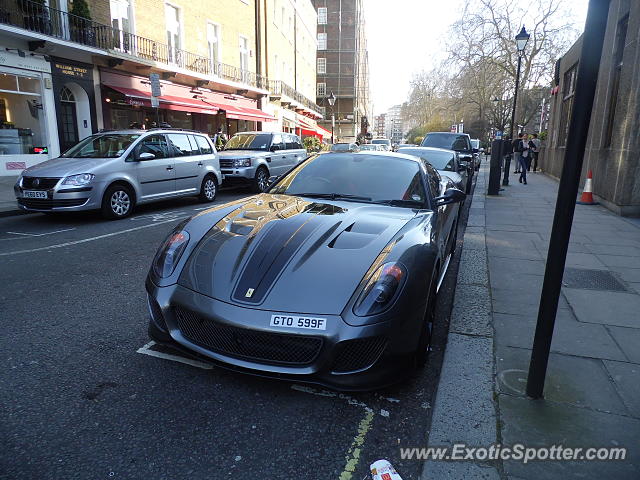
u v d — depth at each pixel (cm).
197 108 2069
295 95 3859
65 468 205
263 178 1288
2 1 1338
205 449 220
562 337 340
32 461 208
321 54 6612
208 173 1056
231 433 232
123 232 714
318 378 243
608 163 950
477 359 306
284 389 272
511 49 3469
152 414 245
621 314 386
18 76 1423
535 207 994
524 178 1534
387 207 366
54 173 766
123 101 1805
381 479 201
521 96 3431
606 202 961
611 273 502
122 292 432
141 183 870
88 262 537
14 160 1416
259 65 3003
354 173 416
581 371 291
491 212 921
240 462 212
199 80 2255
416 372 297
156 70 1959
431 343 337
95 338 332
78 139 1669
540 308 249
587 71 208
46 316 372
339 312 240
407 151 999
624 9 932
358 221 323
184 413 247
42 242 641
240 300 250
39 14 1427
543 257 563
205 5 2312
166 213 903
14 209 873
